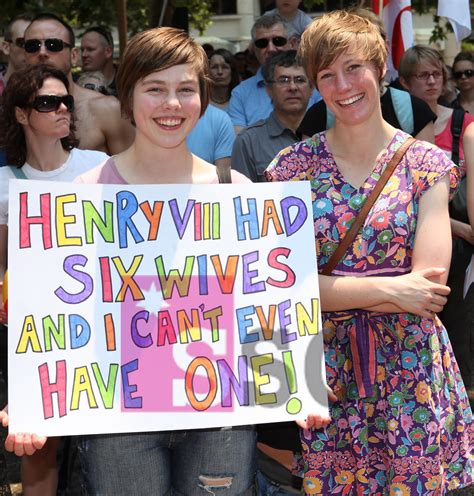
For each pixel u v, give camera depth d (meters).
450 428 2.82
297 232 2.71
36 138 3.65
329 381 2.83
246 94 6.02
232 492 2.67
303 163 2.88
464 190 4.18
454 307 4.48
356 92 2.71
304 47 2.78
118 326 2.61
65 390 2.56
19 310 2.58
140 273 2.64
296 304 2.68
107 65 7.55
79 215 2.64
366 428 2.80
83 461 2.66
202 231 2.68
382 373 2.78
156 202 2.68
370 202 2.75
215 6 25.98
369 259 2.76
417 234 2.72
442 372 2.81
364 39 2.69
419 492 2.73
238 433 2.66
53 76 3.60
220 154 5.02
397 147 2.77
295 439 3.10
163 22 9.73
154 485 2.64
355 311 2.81
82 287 2.62
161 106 2.59
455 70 8.21
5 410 2.63
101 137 4.65
